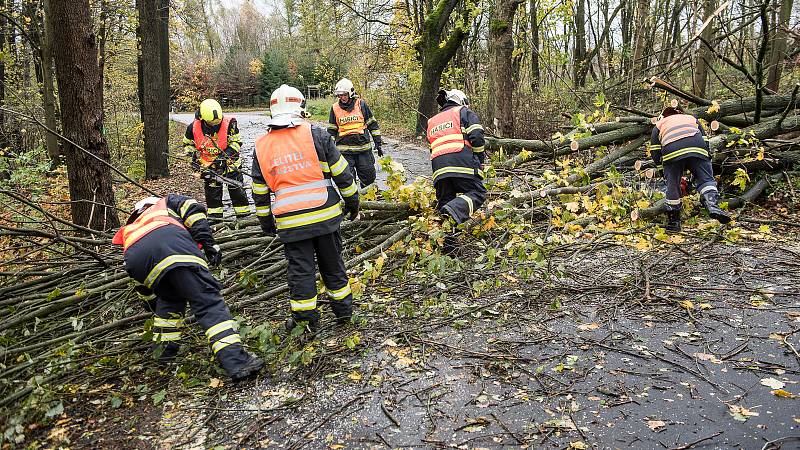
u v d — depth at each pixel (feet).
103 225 23.39
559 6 48.75
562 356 12.44
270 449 9.99
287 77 155.02
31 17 41.81
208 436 10.57
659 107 33.55
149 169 45.62
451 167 18.17
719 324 13.44
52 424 11.37
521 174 23.75
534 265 16.48
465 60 67.31
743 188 21.75
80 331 14.88
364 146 27.66
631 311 14.44
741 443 9.29
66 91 22.75
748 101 25.67
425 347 13.30
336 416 10.84
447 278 17.28
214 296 12.51
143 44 44.01
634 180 22.59
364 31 69.82
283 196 13.60
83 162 23.16
